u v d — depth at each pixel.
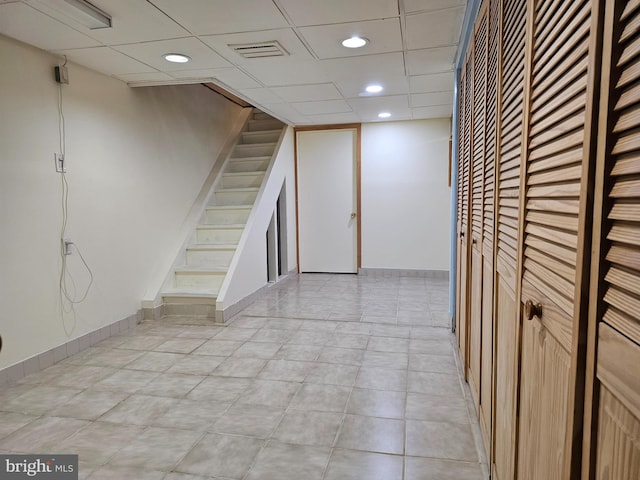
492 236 1.62
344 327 3.56
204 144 4.95
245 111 6.11
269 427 2.03
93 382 2.53
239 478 1.66
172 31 2.43
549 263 0.89
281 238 5.71
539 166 0.95
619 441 0.56
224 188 5.14
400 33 2.51
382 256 5.88
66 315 2.93
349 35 2.53
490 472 1.62
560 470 0.81
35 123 2.67
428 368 2.69
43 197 2.74
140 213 3.75
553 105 0.85
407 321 3.72
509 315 1.32
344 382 2.51
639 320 0.50
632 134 0.53
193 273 4.16
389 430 1.99
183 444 1.89
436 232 5.67
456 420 2.07
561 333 0.80
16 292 2.55
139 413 2.17
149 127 3.87
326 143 5.88
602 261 0.61
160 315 3.90
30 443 1.90
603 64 0.60
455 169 3.34
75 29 2.38
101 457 1.80
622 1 0.55
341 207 5.94
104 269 3.30
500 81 1.45
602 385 0.61
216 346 3.14
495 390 1.57
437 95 4.06
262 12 2.20
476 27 2.13
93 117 3.16
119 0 2.05
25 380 2.55
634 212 0.52
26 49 2.61
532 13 1.03
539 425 0.98
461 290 2.76
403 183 5.70
